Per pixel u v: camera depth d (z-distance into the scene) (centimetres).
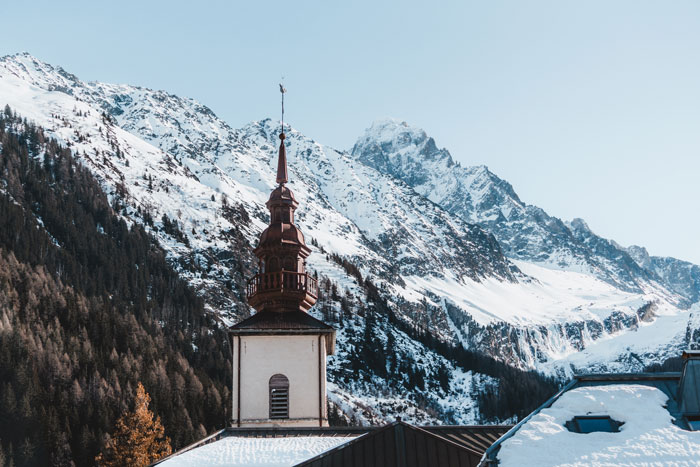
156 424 11675
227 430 5703
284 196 8056
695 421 4044
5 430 16175
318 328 7344
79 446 16525
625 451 3772
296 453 4838
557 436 3925
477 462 4534
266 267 7819
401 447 4553
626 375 4322
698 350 4169
